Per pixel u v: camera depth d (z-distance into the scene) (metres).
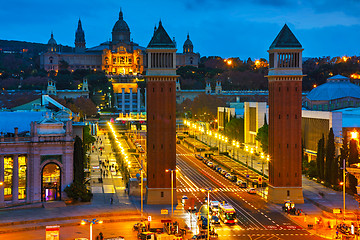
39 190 187.75
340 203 187.25
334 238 147.75
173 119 193.12
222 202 187.62
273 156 195.88
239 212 180.12
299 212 175.25
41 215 170.62
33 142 185.62
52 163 190.25
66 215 170.50
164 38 194.25
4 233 152.75
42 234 151.75
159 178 192.50
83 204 188.50
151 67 193.00
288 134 195.75
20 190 186.50
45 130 189.75
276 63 196.50
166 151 192.50
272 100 197.25
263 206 189.50
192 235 150.25
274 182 195.50
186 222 164.50
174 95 193.62
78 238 138.88
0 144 180.88
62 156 190.25
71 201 190.38
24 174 186.88
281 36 197.50
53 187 190.25
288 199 194.38
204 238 143.38
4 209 179.25
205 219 159.62
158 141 192.38
